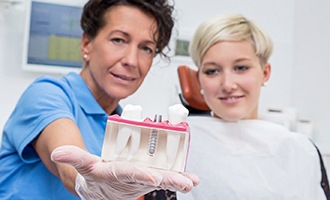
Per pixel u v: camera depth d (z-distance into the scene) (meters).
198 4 1.40
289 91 1.49
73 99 0.65
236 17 0.76
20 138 0.57
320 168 0.79
